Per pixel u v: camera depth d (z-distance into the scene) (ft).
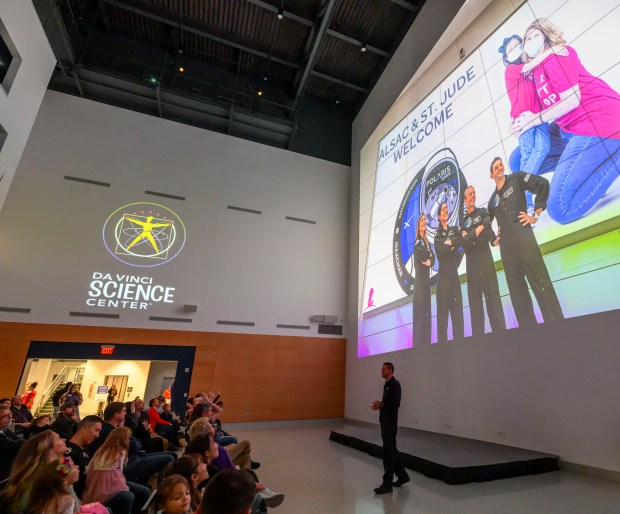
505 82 21.84
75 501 6.74
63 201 33.14
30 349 29.60
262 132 42.24
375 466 17.39
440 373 23.81
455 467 14.16
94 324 31.58
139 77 39.11
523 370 17.95
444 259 24.90
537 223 18.08
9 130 26.91
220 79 43.29
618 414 13.71
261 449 21.97
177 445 22.39
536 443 16.85
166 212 36.32
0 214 30.96
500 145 21.42
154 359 32.60
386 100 38.78
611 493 12.42
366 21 38.63
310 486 14.03
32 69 28.86
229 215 38.55
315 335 38.22
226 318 35.63
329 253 41.55
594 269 15.16
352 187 44.37
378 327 32.73
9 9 24.62
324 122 46.83
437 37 30.63
